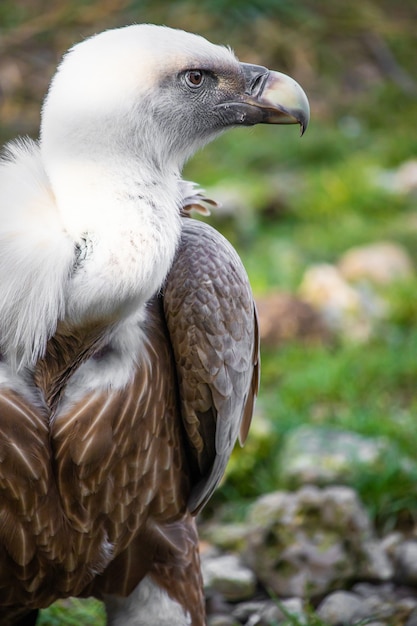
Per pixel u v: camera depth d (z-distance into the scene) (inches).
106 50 236.4
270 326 491.8
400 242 613.9
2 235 232.5
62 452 242.2
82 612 311.0
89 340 239.1
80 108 230.7
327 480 367.9
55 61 661.3
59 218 231.9
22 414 237.3
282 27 836.6
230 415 268.2
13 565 249.1
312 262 587.2
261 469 384.5
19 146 249.4
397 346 489.1
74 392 243.6
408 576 324.5
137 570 264.2
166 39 246.7
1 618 266.8
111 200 229.0
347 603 313.3
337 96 831.7
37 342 232.1
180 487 267.9
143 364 249.6
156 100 240.8
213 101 256.8
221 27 774.5
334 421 416.2
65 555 251.3
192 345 257.1
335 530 327.0
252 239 620.1
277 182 699.4
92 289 227.1
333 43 859.4
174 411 264.1
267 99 260.2
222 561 333.4
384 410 427.2
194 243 260.5
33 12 665.0
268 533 327.9
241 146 752.3
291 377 457.4
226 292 259.0
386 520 360.8
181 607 267.3
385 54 868.6
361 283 547.5
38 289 228.7
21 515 242.4
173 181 247.1
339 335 503.2
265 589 326.3
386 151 751.1
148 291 232.7
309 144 756.0
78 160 230.4
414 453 389.1
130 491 254.5
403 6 884.6
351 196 670.5
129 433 248.8
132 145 234.4
